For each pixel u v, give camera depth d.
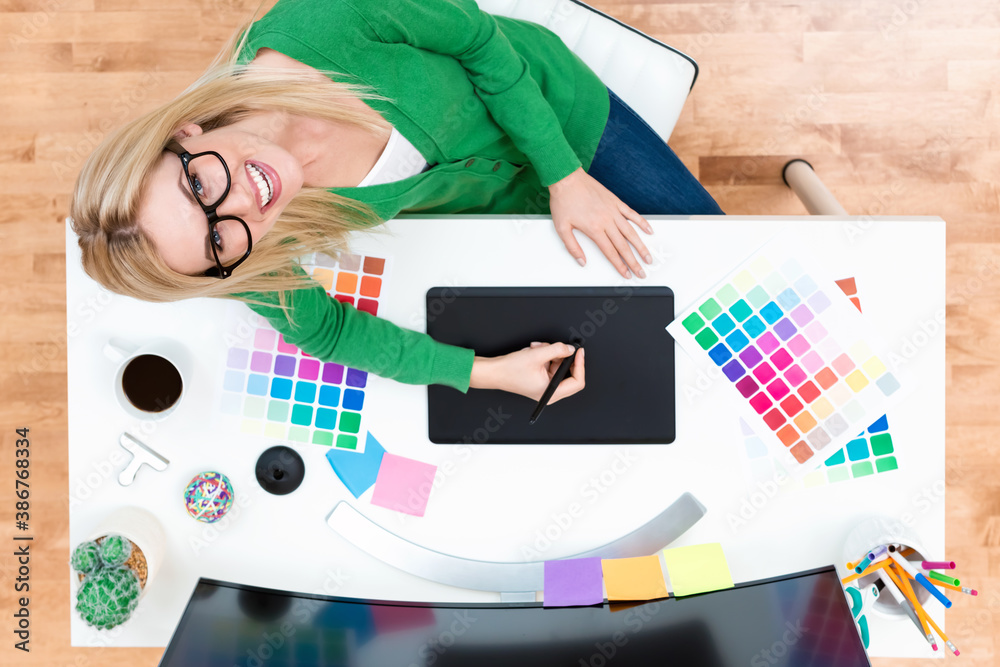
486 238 1.06
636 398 1.06
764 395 1.05
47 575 1.82
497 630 0.98
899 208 1.75
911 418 1.04
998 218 1.72
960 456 1.74
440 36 0.89
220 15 1.78
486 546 1.08
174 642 0.90
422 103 0.89
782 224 1.04
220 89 0.79
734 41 1.75
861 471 1.05
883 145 1.75
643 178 1.25
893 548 0.99
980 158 1.72
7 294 1.82
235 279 0.83
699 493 1.07
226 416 1.08
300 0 0.84
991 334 1.73
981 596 1.73
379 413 1.08
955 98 1.72
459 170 1.00
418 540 1.08
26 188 1.81
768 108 1.76
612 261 1.04
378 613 1.02
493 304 1.06
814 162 1.77
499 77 0.95
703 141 1.79
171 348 1.07
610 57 1.30
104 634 1.10
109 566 0.99
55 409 1.82
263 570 1.09
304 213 0.91
